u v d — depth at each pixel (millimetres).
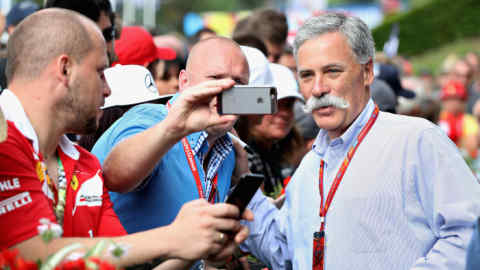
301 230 3117
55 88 2344
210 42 3076
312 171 3152
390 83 6754
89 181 2527
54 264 1876
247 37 5066
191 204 2301
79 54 2385
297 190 3195
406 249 2854
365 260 2875
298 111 5258
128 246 2104
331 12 3020
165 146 2428
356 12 39125
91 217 2510
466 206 2773
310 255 3061
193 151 2988
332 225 2957
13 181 2180
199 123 2385
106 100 3758
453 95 9742
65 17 2395
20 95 2344
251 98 2402
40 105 2334
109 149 2951
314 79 2949
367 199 2893
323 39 2914
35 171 2275
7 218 2160
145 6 20703
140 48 4840
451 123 9828
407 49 28516
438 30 28500
